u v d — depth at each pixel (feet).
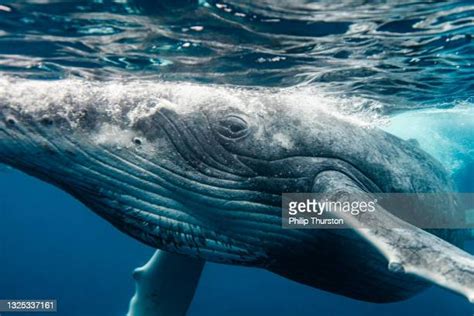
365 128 27.27
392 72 35.68
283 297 135.85
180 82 32.50
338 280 24.14
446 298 112.78
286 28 26.63
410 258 17.34
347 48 29.96
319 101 31.89
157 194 22.27
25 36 27.94
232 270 178.29
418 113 53.47
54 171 22.02
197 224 22.79
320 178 22.71
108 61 31.71
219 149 22.85
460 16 25.62
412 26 26.94
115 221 23.20
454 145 74.74
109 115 22.16
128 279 180.45
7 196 253.03
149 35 27.63
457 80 39.27
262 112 23.76
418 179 27.78
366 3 23.72
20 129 20.97
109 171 21.88
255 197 22.86
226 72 33.12
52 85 22.39
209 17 25.07
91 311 138.31
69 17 25.36
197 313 121.70
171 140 22.53
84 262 221.87
